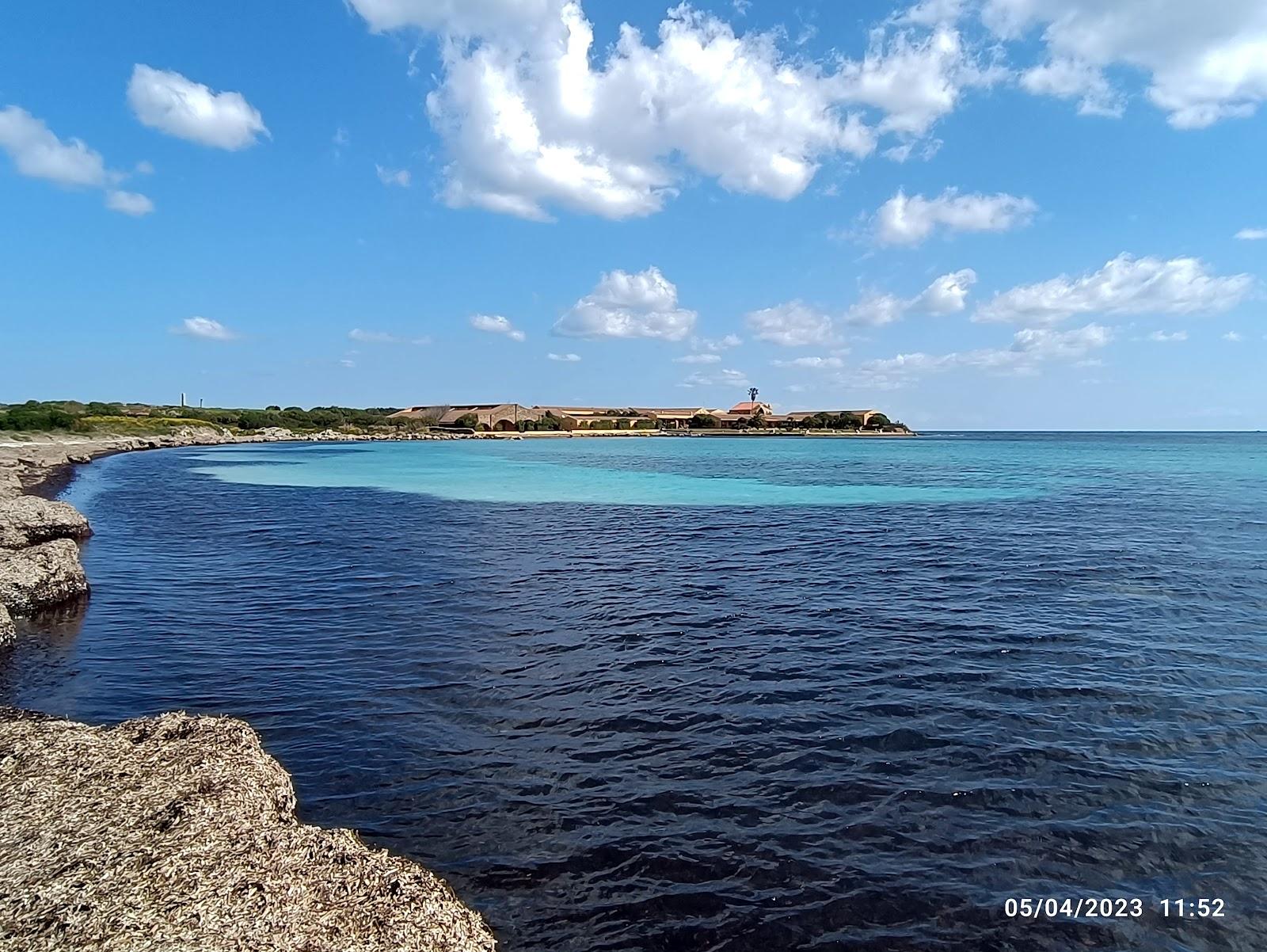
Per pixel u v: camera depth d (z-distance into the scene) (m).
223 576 16.70
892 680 9.92
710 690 9.52
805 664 10.51
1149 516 28.33
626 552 19.97
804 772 7.37
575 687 9.61
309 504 33.25
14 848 4.55
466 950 4.33
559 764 7.50
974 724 8.52
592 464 66.62
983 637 11.88
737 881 5.71
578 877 5.74
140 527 24.78
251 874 4.45
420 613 13.32
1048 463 71.12
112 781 5.45
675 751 7.80
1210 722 8.62
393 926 4.21
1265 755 7.80
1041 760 7.66
